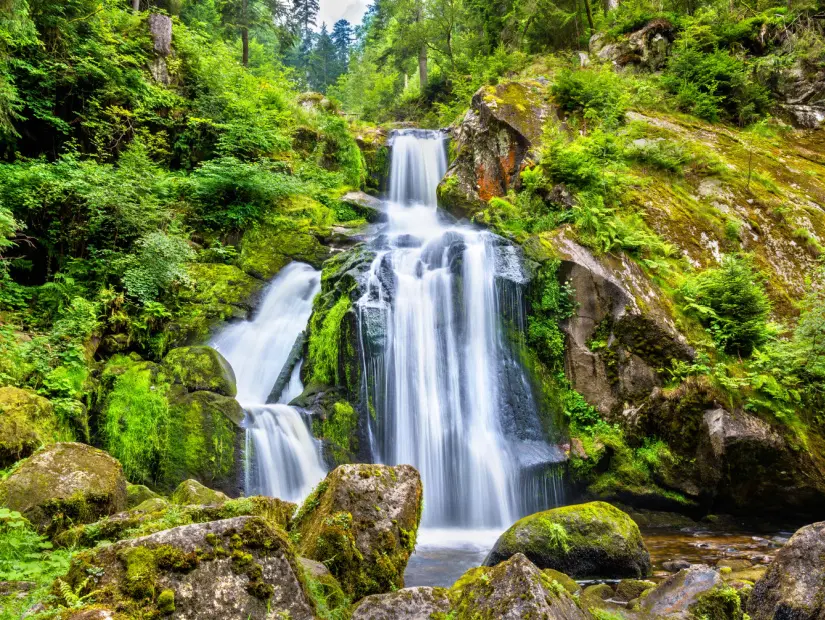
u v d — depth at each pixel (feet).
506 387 35.22
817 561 11.43
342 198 56.85
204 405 28.76
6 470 18.88
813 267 42.50
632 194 44.80
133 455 27.22
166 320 36.27
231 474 27.53
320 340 34.65
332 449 30.96
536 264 37.24
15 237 35.63
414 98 112.27
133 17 53.36
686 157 48.75
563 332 36.19
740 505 32.09
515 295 36.47
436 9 110.01
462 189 56.24
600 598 16.58
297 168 57.98
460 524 32.14
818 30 65.10
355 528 13.96
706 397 32.45
